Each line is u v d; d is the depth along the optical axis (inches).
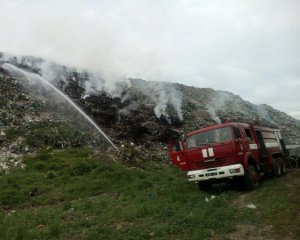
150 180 610.9
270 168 571.5
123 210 394.9
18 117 945.5
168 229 298.7
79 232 330.3
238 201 394.3
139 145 989.8
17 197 528.4
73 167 691.4
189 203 393.1
